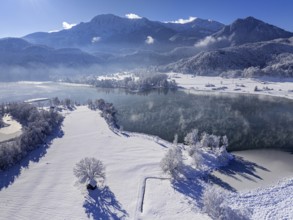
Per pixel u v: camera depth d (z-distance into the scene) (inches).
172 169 2549.2
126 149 3388.3
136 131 4453.7
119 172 2701.8
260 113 5644.7
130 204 2158.0
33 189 2429.9
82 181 2397.9
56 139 3846.0
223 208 1845.5
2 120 5007.4
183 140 3964.1
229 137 4037.9
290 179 2603.3
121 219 1982.0
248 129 4466.0
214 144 3275.1
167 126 4699.8
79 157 3154.5
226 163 2984.7
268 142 3799.2
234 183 2529.5
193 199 2230.6
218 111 5836.6
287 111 5836.6
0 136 4146.2
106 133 4099.4
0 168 2832.2
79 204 2176.4
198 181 2539.4
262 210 2074.3
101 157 3129.9
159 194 2299.5
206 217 1958.7
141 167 2815.0
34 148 3454.7
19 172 2797.7
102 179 2551.7
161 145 3560.5
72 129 4340.6
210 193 1978.3
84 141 3732.8
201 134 4156.0
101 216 2022.6
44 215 2057.1
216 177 2652.6
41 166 2925.7
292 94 7834.6
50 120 4419.3
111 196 2271.2
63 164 2965.1
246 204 2154.3
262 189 2402.8
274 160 3120.1
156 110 6038.4
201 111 5846.5
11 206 2181.3
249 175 2706.7
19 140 3326.8
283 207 2113.7
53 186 2471.7
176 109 6092.5
